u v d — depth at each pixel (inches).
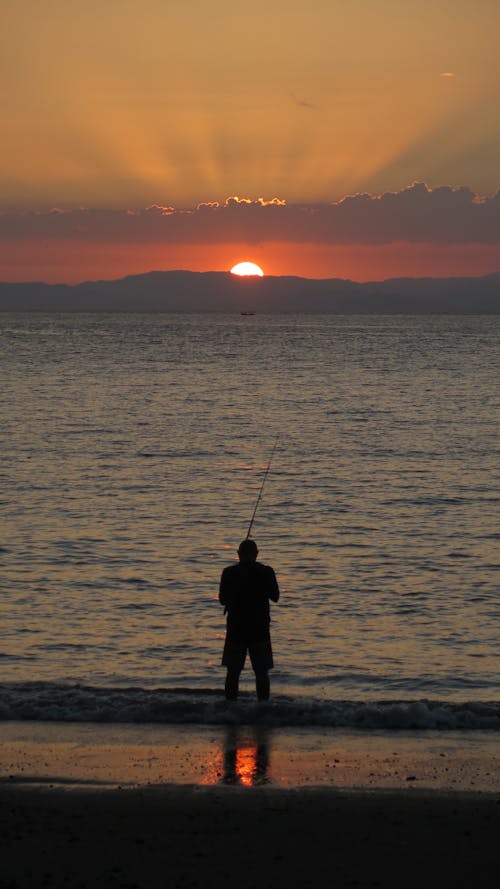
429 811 372.2
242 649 518.0
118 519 1203.9
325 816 366.9
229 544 1068.5
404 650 693.9
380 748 452.4
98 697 526.6
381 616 787.4
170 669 642.2
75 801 381.4
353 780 408.5
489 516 1248.2
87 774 413.7
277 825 358.3
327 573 939.3
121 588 870.4
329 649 693.3
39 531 1123.3
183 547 1050.7
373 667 651.5
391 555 1022.4
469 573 945.5
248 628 516.4
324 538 1108.5
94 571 935.0
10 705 509.7
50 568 945.5
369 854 334.3
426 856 333.1
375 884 312.7
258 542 1082.1
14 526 1151.0
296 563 982.4
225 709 502.3
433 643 712.4
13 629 737.0
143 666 648.4
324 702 526.3
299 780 408.5
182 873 319.6
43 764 426.0
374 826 357.7
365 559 1003.9
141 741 460.1
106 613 787.4
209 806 376.5
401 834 350.9
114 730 478.3
